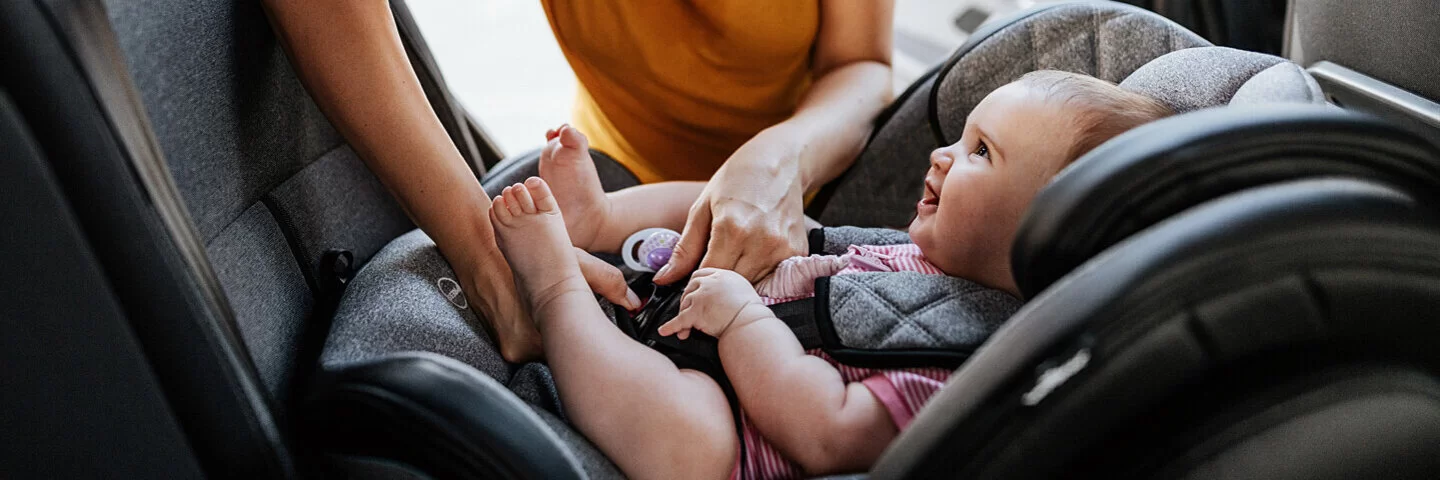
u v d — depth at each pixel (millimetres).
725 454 720
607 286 855
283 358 755
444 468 607
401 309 746
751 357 752
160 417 614
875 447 700
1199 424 468
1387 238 469
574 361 738
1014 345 467
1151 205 505
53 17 514
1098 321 447
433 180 796
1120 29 978
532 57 2234
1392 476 531
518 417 614
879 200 1099
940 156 844
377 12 761
